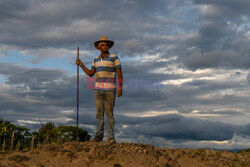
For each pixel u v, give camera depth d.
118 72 6.69
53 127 15.76
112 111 6.72
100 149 6.17
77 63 7.09
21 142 10.02
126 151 6.17
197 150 7.57
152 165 5.75
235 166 6.67
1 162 5.52
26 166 5.46
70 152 6.12
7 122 11.05
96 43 6.93
